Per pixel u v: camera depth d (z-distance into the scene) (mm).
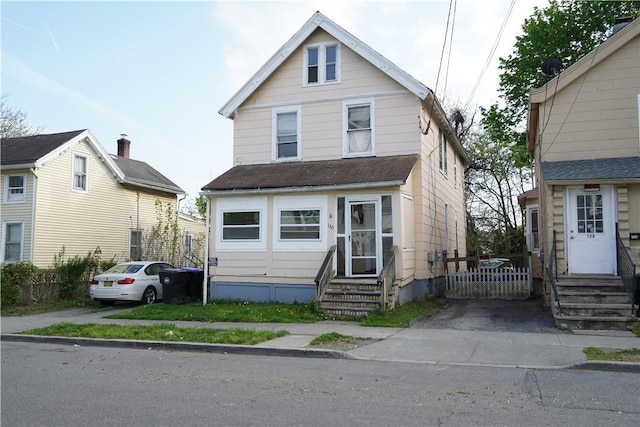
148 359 9078
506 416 5578
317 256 15094
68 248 21984
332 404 6047
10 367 8391
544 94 14188
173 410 5828
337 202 15258
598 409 5859
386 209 14930
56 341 11141
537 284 17797
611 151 13656
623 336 10227
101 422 5422
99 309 16641
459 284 17234
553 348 9250
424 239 16484
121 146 30344
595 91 13883
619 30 14992
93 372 7953
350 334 10867
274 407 5922
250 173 16641
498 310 14078
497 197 33281
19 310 16422
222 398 6324
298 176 15617
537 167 17641
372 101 16578
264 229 15609
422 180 16359
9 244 20859
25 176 20828
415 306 14312
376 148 16422
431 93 16016
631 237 12750
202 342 10148
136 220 26328
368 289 13922
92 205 23453
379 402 6133
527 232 21391
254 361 8836
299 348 9461
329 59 17250
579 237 13211
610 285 12195
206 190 15750
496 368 8047
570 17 23672
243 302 15430
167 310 14461
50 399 6328
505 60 26406
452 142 22625
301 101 17281
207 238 16094
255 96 17828
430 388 6820
